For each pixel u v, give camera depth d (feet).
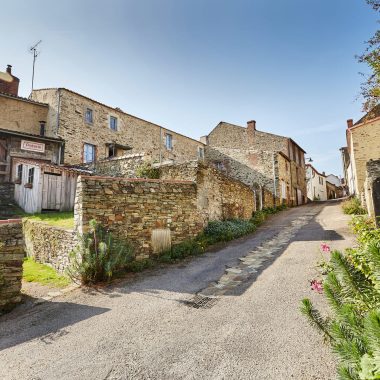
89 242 21.98
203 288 18.75
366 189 36.04
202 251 28.71
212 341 12.19
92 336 13.53
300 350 10.87
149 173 37.32
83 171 42.57
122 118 68.23
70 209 40.06
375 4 25.54
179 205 29.71
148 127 74.74
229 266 23.22
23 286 21.84
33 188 38.78
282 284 17.79
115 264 22.36
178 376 10.11
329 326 8.80
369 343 5.86
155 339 12.78
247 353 11.09
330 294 8.29
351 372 6.26
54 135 54.54
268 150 81.25
